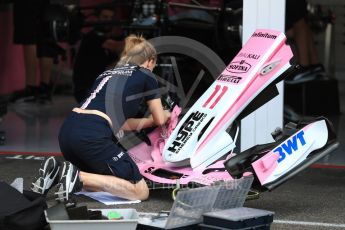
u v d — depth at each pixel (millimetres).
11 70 26000
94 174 12070
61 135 12375
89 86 20656
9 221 9781
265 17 14219
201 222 9859
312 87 22453
